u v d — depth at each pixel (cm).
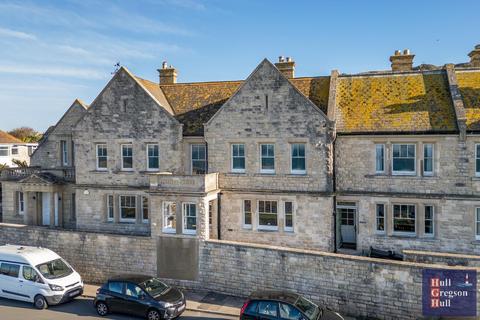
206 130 2859
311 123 2644
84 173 3195
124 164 3123
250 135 2775
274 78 2709
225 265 2422
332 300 2136
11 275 2266
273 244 2748
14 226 2959
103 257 2708
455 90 2606
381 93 2803
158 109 2978
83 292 2455
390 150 2581
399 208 2598
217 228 2848
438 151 2489
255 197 2780
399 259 2534
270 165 2775
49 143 3656
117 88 3080
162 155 2988
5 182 3597
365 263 2056
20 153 6419
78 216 3219
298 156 2711
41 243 2873
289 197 2706
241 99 2788
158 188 2578
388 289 2006
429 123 2509
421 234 2539
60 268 2338
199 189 2517
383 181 2591
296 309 1720
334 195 2644
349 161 2647
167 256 2559
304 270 2206
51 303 2173
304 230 2683
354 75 2981
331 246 2630
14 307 2194
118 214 3144
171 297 2031
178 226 2541
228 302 2288
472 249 2450
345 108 2767
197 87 3359
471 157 2438
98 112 3136
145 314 1984
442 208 2494
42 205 3575
